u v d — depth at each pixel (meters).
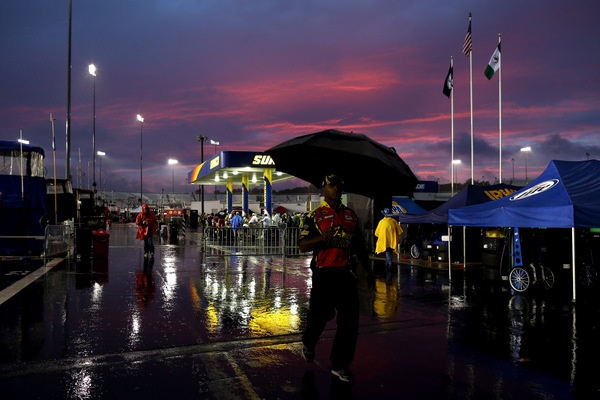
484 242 11.28
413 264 14.45
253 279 10.74
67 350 5.14
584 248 10.09
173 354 5.04
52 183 18.83
